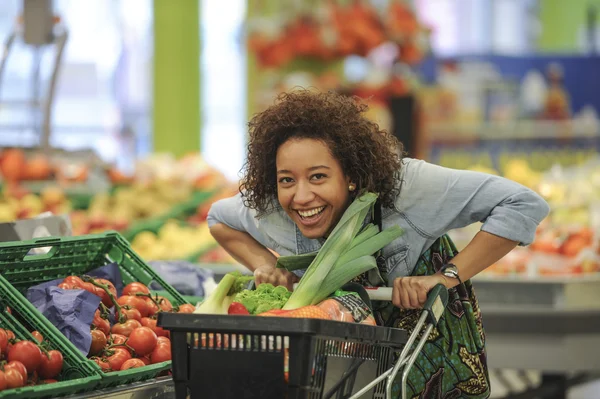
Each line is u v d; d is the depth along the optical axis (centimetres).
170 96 1108
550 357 509
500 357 510
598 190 682
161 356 283
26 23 666
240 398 229
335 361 238
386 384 248
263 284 279
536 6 1523
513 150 924
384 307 306
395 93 733
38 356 247
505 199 293
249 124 303
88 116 1176
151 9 1134
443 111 924
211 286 405
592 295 515
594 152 934
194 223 693
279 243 314
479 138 921
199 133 1130
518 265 556
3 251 292
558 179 697
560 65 1001
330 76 682
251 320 223
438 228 297
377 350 261
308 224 284
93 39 1165
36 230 367
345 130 281
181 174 762
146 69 1184
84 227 634
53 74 676
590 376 600
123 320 296
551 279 510
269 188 302
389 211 297
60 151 744
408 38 656
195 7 1111
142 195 721
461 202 295
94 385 249
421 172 298
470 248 294
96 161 748
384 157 289
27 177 684
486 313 510
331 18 643
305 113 281
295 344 222
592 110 1008
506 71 993
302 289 267
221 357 230
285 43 651
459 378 307
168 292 341
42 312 278
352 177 288
